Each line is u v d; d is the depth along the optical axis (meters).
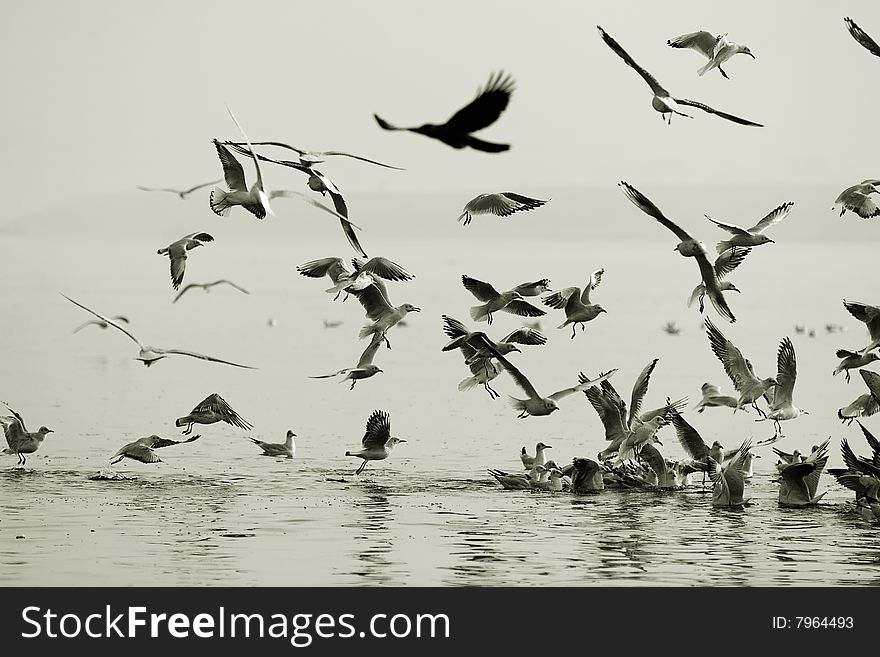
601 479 36.66
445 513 33.75
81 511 33.56
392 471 39.25
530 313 31.39
